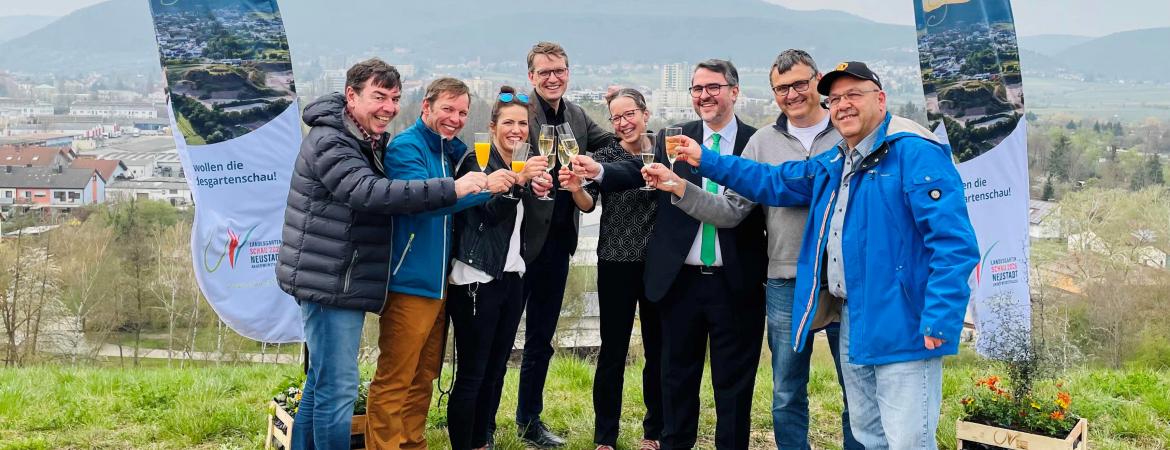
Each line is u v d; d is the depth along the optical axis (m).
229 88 7.02
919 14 7.70
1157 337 23.44
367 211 3.74
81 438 5.21
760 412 6.03
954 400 6.30
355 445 4.53
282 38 7.13
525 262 4.66
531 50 5.02
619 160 4.70
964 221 3.41
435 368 4.58
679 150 4.10
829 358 9.40
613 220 4.70
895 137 3.55
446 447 5.05
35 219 29.97
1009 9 7.49
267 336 7.26
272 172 7.17
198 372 7.40
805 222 4.21
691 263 4.39
